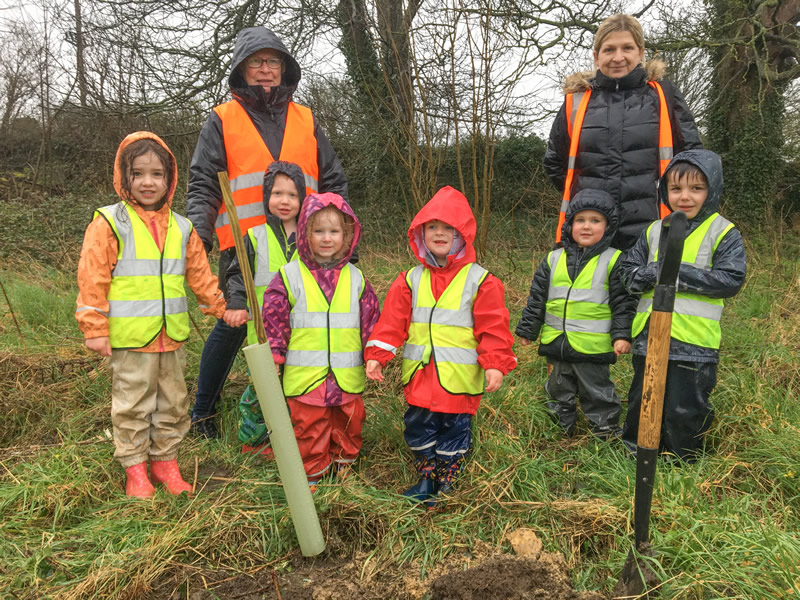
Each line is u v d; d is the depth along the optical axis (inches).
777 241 306.3
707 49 352.2
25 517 91.1
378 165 366.3
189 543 84.3
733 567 73.9
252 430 112.3
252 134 115.3
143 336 96.0
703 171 100.0
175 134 360.5
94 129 477.4
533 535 83.4
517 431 120.6
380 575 79.4
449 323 99.3
